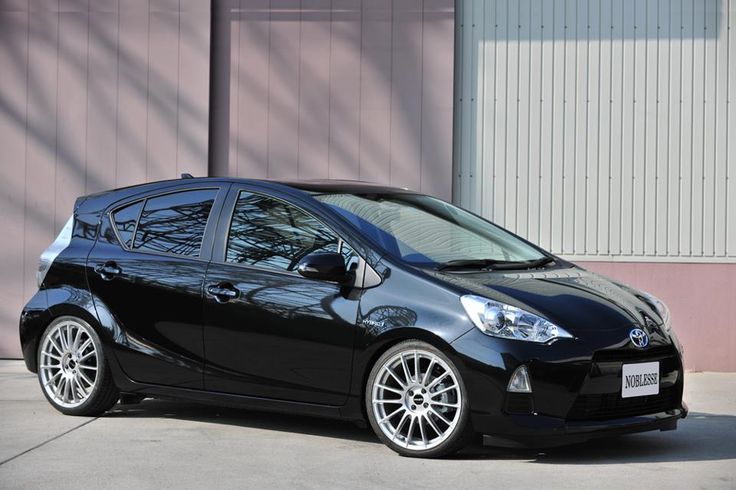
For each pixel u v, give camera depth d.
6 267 10.37
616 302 6.21
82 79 10.30
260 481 5.39
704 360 9.97
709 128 9.96
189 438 6.49
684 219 9.98
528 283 6.18
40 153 10.35
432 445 5.90
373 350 6.01
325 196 6.62
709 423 7.27
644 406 6.02
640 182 10.01
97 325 7.01
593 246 10.04
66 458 5.89
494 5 10.11
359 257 6.21
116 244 7.12
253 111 10.20
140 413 7.37
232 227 6.71
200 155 10.18
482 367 5.70
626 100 10.01
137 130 10.24
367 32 10.09
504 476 5.52
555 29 10.05
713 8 9.95
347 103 10.11
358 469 5.66
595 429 5.72
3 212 10.37
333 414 6.20
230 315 6.49
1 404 7.75
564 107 10.05
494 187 10.12
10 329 10.36
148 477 5.45
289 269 6.39
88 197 7.43
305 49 10.14
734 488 5.33
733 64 9.95
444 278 6.02
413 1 10.03
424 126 10.04
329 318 6.15
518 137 10.10
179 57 10.19
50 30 10.33
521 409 5.68
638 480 5.48
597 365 5.76
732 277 9.94
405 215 6.74
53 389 7.31
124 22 10.25
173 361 6.72
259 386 6.42
